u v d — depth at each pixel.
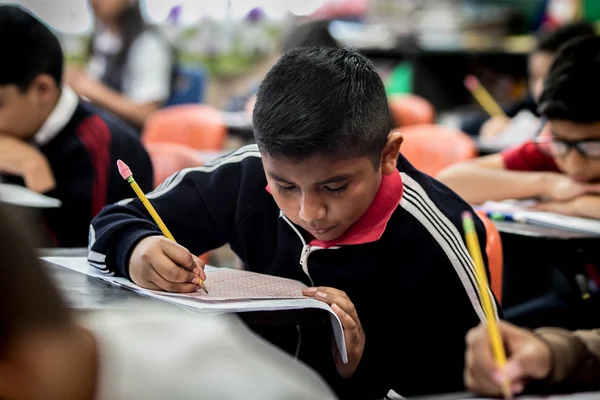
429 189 1.49
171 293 1.24
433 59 6.09
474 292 1.41
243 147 1.59
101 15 4.62
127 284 1.30
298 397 0.55
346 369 1.36
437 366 1.42
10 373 0.48
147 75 4.59
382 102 1.31
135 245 1.33
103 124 2.22
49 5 5.39
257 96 1.31
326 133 1.21
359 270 1.43
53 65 2.14
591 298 1.83
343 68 1.28
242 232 1.54
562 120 2.03
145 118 4.53
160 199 1.52
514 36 6.07
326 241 1.42
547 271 2.19
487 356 1.07
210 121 3.71
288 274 1.50
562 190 2.11
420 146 2.85
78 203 2.16
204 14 6.25
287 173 1.25
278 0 6.29
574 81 1.99
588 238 1.76
